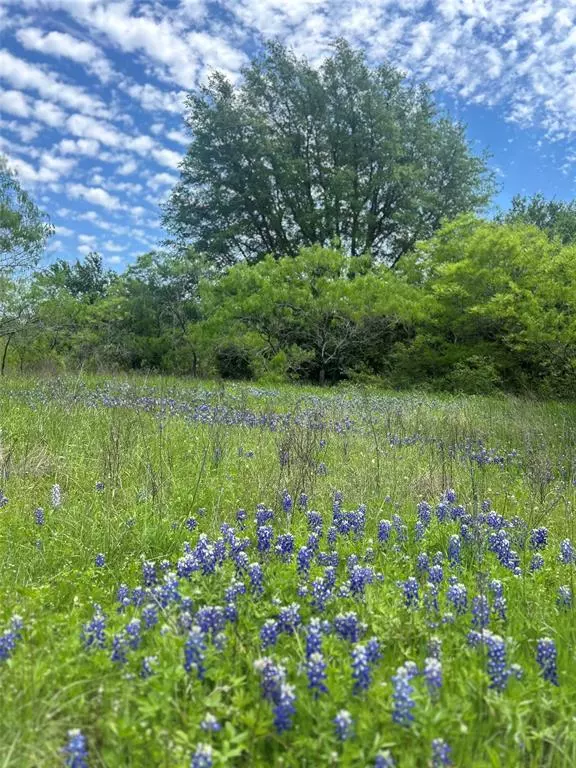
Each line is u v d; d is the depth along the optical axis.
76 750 2.22
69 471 6.55
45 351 24.25
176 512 5.47
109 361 25.67
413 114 37.97
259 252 38.41
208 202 38.53
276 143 36.59
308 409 12.88
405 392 20.80
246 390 16.52
